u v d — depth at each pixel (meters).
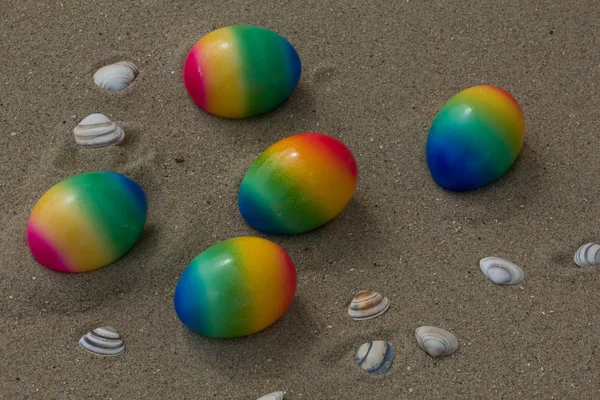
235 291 0.93
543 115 1.03
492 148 0.99
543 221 1.00
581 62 1.06
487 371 0.95
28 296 0.97
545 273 0.98
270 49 1.01
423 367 0.95
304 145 0.97
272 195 0.97
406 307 0.97
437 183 1.01
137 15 1.07
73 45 1.06
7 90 1.04
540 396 0.94
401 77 1.05
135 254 0.98
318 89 1.04
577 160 1.02
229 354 0.95
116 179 0.97
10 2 1.08
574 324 0.96
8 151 1.01
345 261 0.98
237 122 1.03
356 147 1.02
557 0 1.08
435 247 0.99
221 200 1.00
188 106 1.03
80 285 0.97
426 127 1.03
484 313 0.97
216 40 1.01
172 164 1.01
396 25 1.07
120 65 1.04
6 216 0.99
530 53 1.06
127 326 0.96
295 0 1.08
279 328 0.96
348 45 1.06
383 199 1.00
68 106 1.03
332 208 0.98
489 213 1.00
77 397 0.94
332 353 0.95
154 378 0.95
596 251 0.98
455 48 1.06
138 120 1.03
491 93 1.00
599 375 0.95
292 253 0.98
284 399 0.94
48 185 1.00
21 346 0.95
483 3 1.08
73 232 0.96
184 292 0.94
